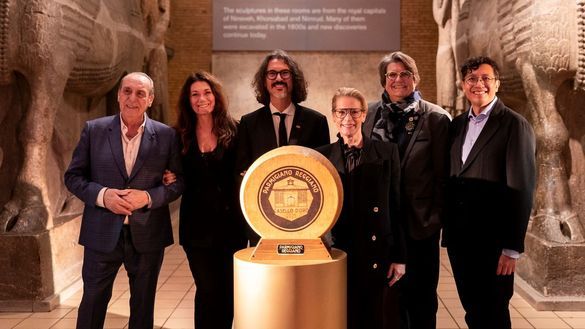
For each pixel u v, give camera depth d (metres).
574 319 4.22
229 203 3.29
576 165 4.71
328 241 2.82
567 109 4.68
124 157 3.07
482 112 3.16
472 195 3.13
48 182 5.33
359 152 2.81
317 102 12.07
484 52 6.05
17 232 4.42
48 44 4.54
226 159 3.27
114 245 3.00
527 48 4.74
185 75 12.43
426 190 3.23
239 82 12.09
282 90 3.31
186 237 3.26
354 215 2.77
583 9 4.25
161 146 3.12
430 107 3.32
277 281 2.27
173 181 3.13
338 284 2.37
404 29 12.11
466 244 3.16
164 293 4.93
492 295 3.12
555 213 4.64
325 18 11.88
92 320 3.08
